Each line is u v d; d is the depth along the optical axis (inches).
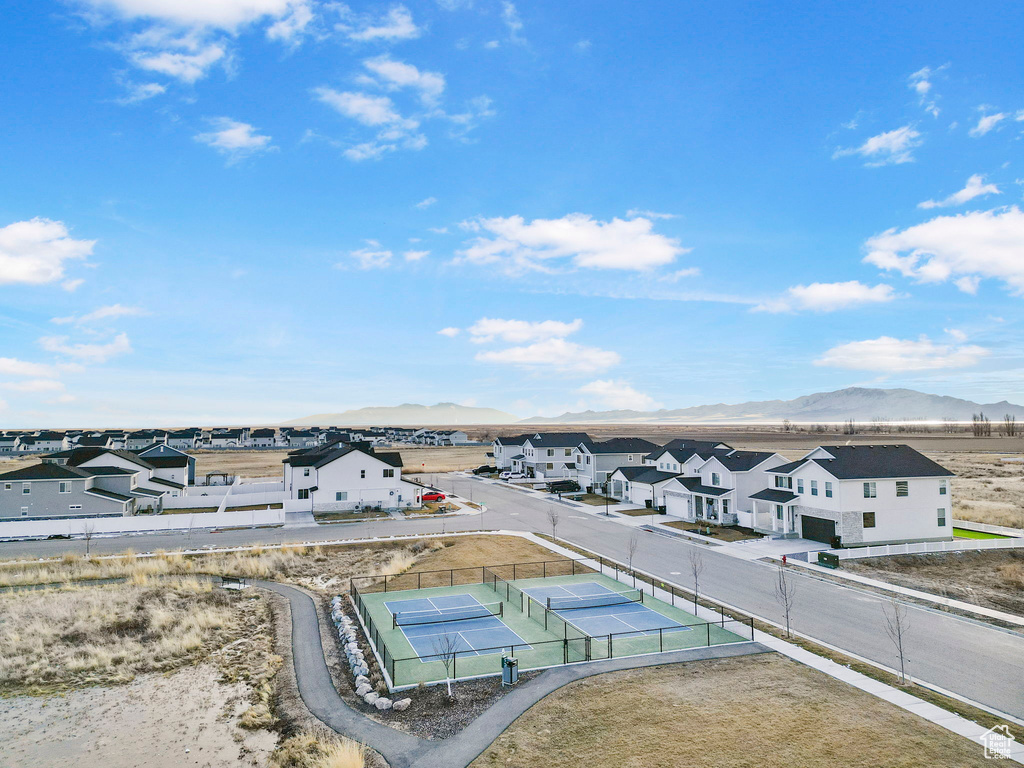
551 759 677.3
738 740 706.2
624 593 1370.6
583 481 3393.2
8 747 778.8
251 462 5383.9
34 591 1462.8
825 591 1360.7
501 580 1517.0
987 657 968.3
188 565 1718.8
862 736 713.0
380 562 1768.0
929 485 1897.1
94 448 2792.8
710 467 2364.7
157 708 880.3
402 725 773.9
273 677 973.8
